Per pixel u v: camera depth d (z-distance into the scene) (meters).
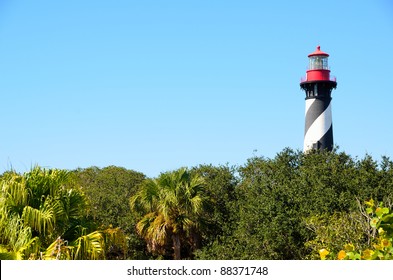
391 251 5.89
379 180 25.62
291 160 29.69
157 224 25.28
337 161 26.62
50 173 14.70
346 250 6.27
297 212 23.67
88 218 15.97
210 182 29.14
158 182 25.25
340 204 23.31
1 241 13.52
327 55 51.03
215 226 27.27
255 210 24.67
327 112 51.00
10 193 13.84
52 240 14.16
